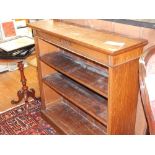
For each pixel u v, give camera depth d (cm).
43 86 234
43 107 245
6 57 231
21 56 234
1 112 263
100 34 173
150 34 154
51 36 192
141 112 179
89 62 201
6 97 293
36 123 241
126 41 153
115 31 177
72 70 195
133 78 159
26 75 344
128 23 164
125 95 160
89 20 197
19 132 228
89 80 176
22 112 262
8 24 316
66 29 191
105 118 167
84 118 225
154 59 108
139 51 152
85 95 197
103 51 139
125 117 170
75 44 165
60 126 216
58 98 251
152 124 99
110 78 146
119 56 141
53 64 208
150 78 101
